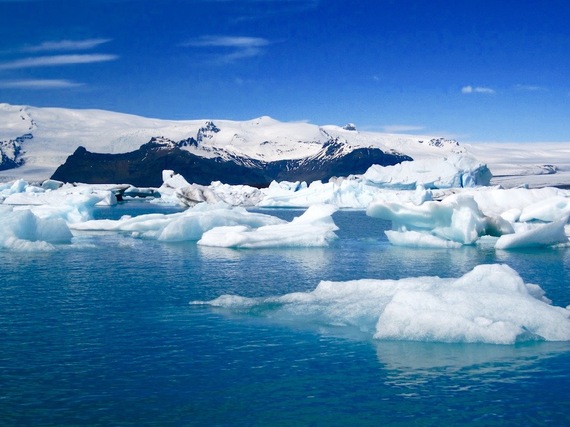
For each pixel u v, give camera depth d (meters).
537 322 10.95
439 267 21.30
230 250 26.48
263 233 28.33
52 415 7.93
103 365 9.89
